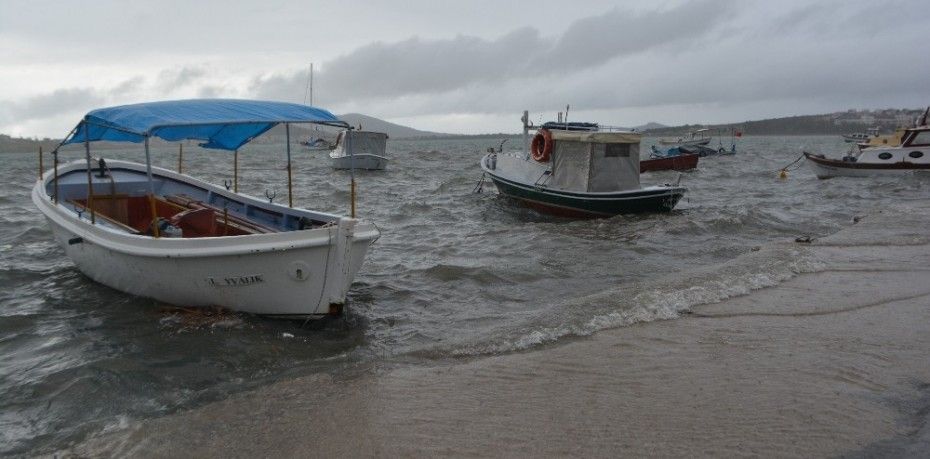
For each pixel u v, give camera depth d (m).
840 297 9.30
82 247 9.98
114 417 5.96
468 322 8.75
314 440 5.30
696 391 6.12
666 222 17.20
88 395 6.47
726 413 5.64
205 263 8.30
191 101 9.48
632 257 12.94
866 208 21.19
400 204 22.34
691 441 5.17
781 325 8.08
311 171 42.41
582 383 6.36
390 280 11.02
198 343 7.81
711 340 7.54
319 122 9.30
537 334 7.74
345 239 8.09
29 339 8.09
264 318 8.62
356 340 8.04
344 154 41.66
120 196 11.95
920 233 14.75
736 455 4.94
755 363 6.81
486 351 7.34
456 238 15.42
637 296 9.15
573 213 18.95
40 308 9.29
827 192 26.89
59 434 5.66
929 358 6.90
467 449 5.11
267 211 11.20
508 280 11.05
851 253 12.48
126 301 9.50
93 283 10.52
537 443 5.19
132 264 9.01
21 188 27.62
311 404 5.97
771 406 5.77
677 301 8.97
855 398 5.91
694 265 12.18
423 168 46.19
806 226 17.06
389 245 14.45
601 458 4.95
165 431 5.54
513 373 6.64
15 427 5.84
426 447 5.15
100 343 7.89
